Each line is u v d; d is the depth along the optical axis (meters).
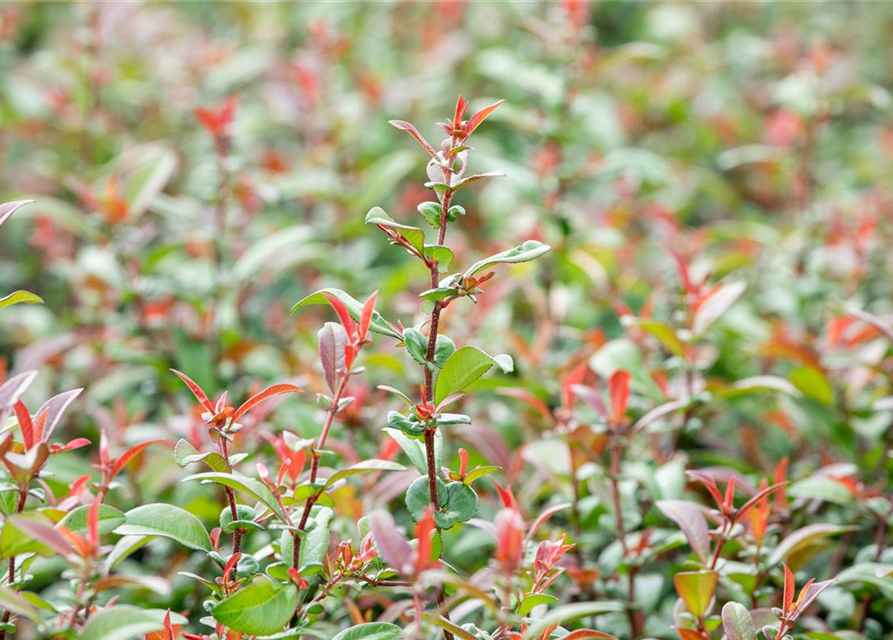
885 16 9.01
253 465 3.56
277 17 7.41
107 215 4.46
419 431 2.27
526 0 7.02
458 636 2.33
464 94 6.89
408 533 3.63
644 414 4.02
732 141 7.20
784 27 8.27
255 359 4.81
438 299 2.25
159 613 2.20
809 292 4.91
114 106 6.72
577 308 5.06
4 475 2.56
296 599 2.18
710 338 4.71
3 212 2.38
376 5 7.36
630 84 7.47
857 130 7.75
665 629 3.25
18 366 4.00
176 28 7.80
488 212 5.97
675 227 5.45
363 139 6.07
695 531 2.73
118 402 3.97
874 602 3.29
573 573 3.04
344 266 5.29
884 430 3.97
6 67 7.21
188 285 4.70
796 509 3.52
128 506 3.66
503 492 2.55
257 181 5.36
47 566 3.45
